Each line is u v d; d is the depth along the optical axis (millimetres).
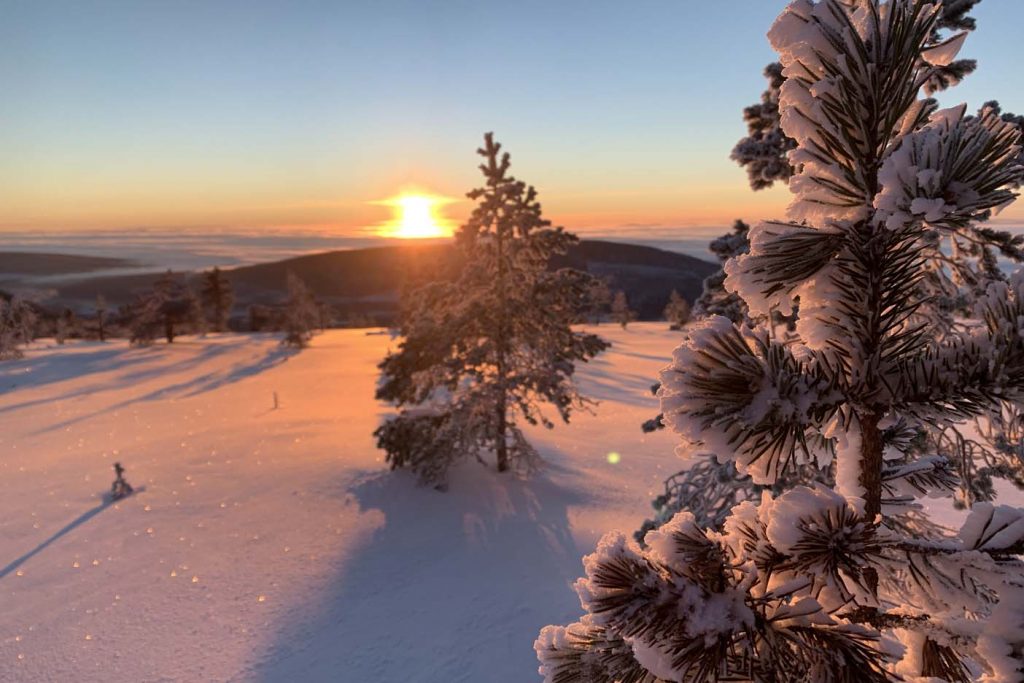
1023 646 1287
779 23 1401
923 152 1116
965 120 1169
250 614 10984
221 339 74062
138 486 18578
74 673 9367
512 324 17391
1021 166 1106
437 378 18047
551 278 17234
